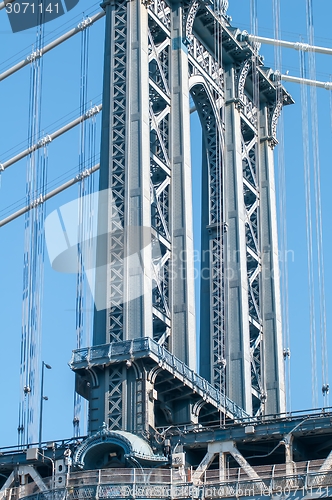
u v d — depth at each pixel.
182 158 149.88
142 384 132.00
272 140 177.00
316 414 127.44
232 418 145.62
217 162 165.50
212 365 156.12
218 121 166.75
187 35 157.25
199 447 130.62
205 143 166.75
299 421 127.50
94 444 128.75
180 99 152.88
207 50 166.62
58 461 129.25
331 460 124.38
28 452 133.38
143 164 141.25
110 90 146.00
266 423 128.50
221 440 129.38
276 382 161.62
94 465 129.50
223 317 158.38
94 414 132.12
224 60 171.62
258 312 165.12
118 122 144.25
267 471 126.62
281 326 166.50
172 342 142.00
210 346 157.25
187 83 155.25
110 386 132.75
